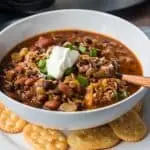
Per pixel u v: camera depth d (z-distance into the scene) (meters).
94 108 0.41
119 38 0.50
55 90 0.42
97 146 0.41
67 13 0.50
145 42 0.46
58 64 0.43
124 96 0.42
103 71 0.44
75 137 0.41
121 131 0.42
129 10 0.63
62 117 0.38
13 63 0.47
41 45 0.48
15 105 0.39
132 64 0.47
